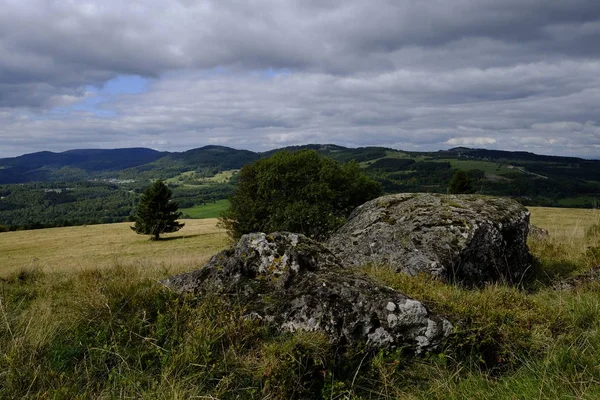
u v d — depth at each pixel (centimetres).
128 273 792
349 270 533
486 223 805
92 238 6769
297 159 3362
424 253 750
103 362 380
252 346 403
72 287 693
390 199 1036
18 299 636
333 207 3272
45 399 322
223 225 4069
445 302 477
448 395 346
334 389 354
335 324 420
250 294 479
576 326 435
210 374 357
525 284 783
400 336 415
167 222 6038
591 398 300
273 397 339
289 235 573
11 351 367
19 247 6191
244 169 3750
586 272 688
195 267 888
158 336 412
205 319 429
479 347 409
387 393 358
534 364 373
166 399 317
